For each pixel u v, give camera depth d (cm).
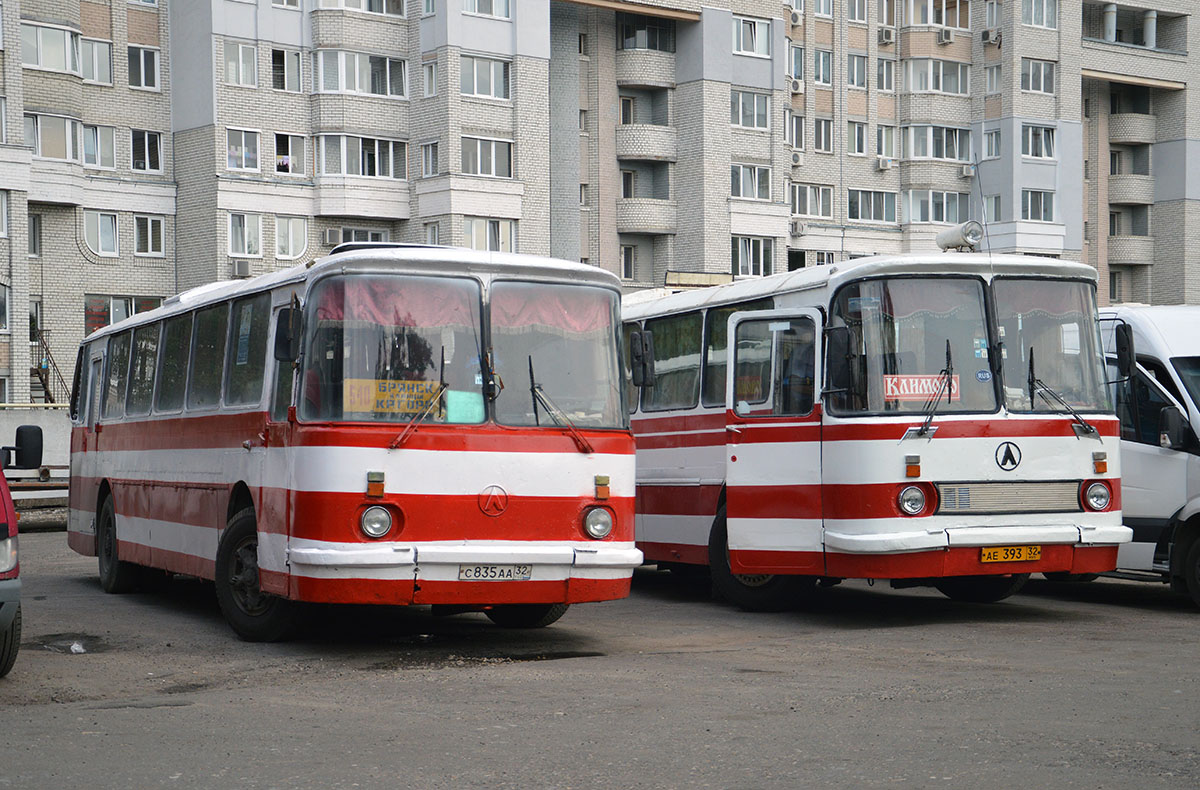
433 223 4900
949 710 850
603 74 5444
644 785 675
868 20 6225
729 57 5544
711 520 1502
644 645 1185
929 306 1283
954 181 6316
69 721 843
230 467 1253
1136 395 1449
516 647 1172
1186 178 6612
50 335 4591
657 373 1645
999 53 6244
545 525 1109
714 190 5491
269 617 1186
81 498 1777
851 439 1261
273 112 4825
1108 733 776
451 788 674
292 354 1106
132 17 4794
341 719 845
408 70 4997
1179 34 6662
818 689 935
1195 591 1389
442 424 1092
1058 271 1320
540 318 1142
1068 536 1270
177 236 4856
